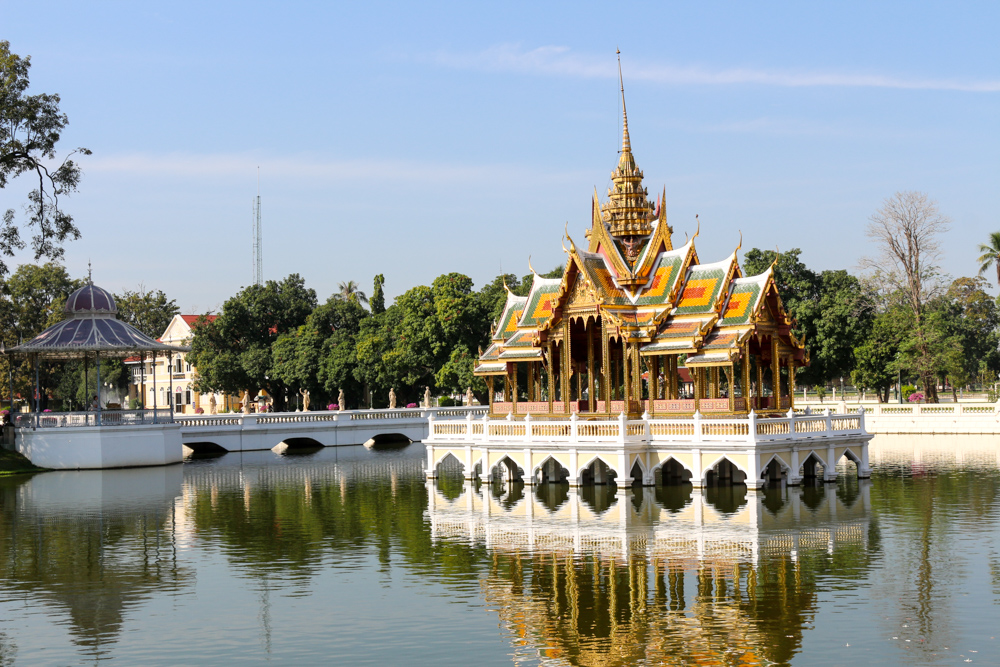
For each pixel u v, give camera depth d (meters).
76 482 64.50
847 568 31.62
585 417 54.31
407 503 50.00
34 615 29.36
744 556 33.56
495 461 55.16
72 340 74.81
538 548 36.12
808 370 104.75
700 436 47.78
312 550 37.78
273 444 92.19
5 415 81.88
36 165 74.94
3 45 74.12
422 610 28.64
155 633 27.22
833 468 50.72
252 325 145.25
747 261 122.44
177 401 163.00
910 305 107.56
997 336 170.12
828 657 23.55
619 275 54.97
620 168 57.59
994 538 35.84
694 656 23.95
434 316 121.75
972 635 24.80
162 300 185.00
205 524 44.88
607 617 27.22
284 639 26.36
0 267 75.81
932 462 62.78
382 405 140.38
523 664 23.88
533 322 59.19
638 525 39.91
